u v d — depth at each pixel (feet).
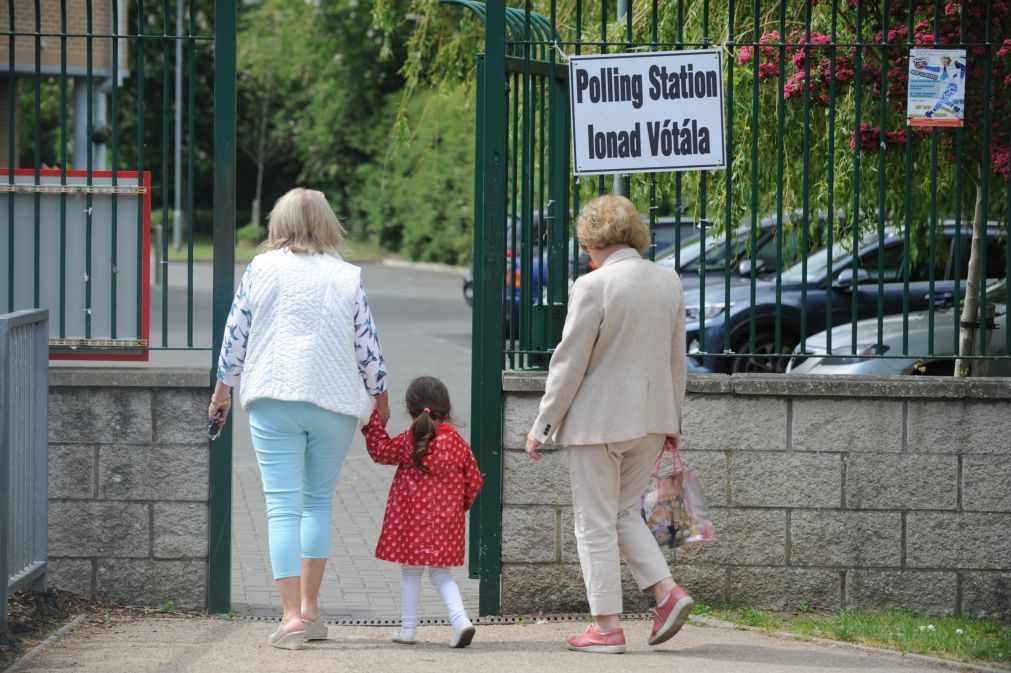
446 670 57.00
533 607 70.33
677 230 70.79
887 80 78.79
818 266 142.31
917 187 110.11
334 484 63.10
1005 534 69.62
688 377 69.51
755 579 70.23
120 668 57.11
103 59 224.94
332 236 62.90
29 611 65.77
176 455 69.82
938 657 61.21
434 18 145.48
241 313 61.11
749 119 104.78
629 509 61.72
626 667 57.72
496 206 70.13
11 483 62.28
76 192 70.69
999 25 81.30
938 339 112.16
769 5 105.09
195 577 70.44
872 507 69.72
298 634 61.31
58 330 71.15
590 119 70.74
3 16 213.66
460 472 62.75
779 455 69.67
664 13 108.17
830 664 59.16
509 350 71.20
